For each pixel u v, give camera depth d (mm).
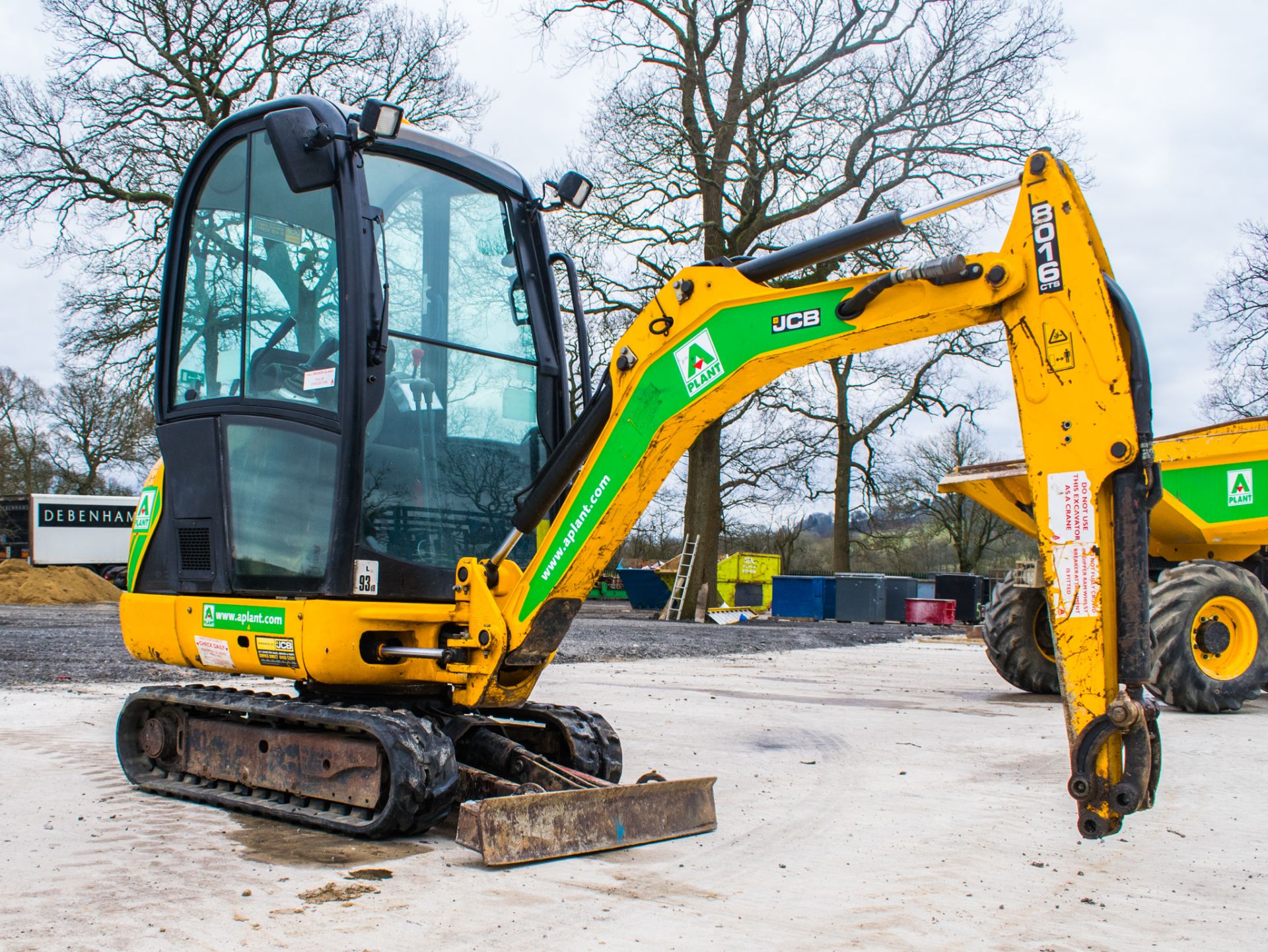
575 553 4430
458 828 3926
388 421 4734
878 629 23328
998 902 3570
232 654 4824
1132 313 3555
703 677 11328
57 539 33250
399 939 3080
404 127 4875
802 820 4750
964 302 3746
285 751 4691
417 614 4527
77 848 4148
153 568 5441
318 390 4676
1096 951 3088
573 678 10930
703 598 24312
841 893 3641
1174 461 9266
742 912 3400
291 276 4852
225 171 5238
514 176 5387
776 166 22609
